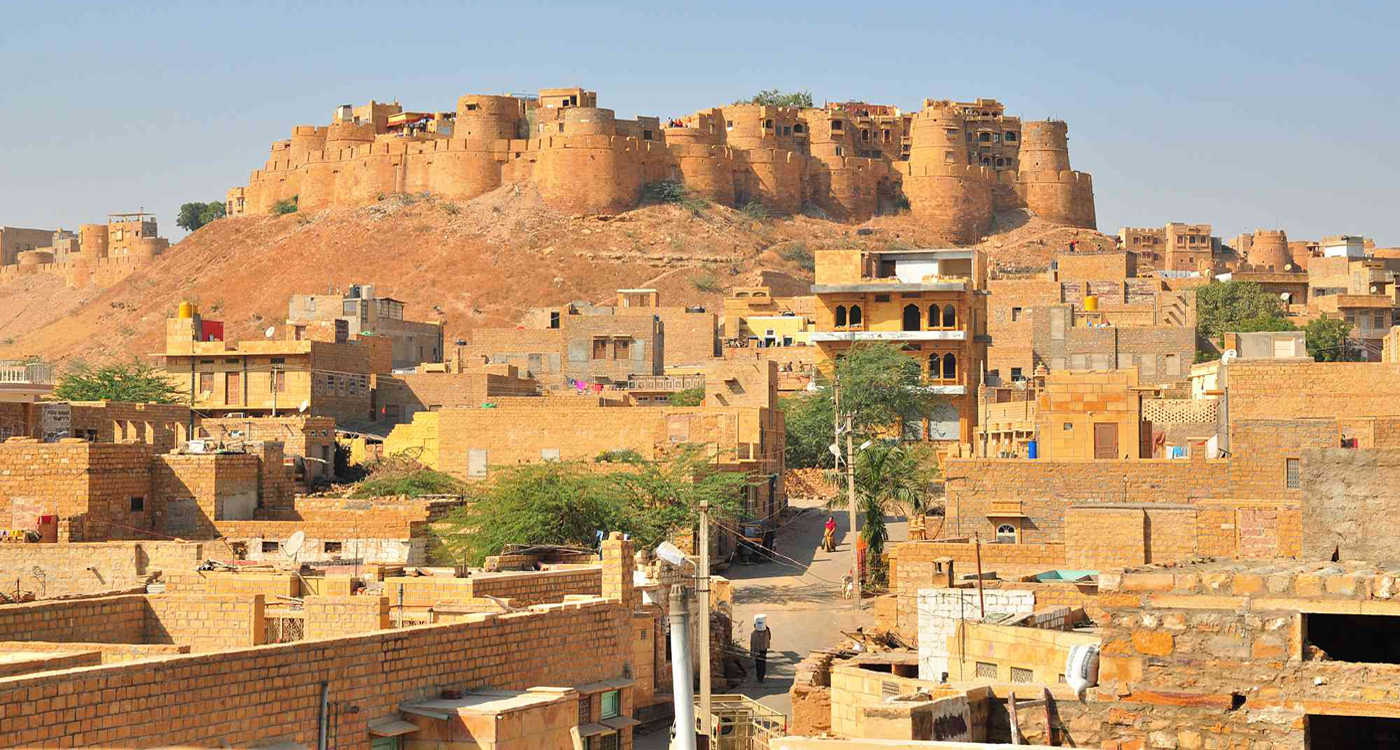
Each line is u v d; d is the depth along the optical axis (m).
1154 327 94.00
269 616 23.72
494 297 178.62
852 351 78.94
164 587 28.23
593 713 23.06
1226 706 12.98
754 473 56.09
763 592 46.22
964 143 199.50
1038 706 14.56
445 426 58.97
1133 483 37.66
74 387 71.00
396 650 19.03
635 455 51.78
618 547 28.42
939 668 26.56
